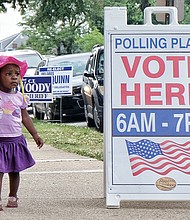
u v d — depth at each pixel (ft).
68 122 65.16
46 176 29.71
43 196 24.59
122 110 21.50
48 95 58.13
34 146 43.11
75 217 20.42
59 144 43.65
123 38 21.68
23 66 22.36
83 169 31.89
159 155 21.38
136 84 21.56
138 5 133.59
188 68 21.61
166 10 21.83
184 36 21.68
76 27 176.45
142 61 21.61
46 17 105.81
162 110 21.50
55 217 20.47
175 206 22.25
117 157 21.42
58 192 25.48
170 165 21.34
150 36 21.67
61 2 104.01
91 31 178.40
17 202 22.72
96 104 51.21
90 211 21.34
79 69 64.59
